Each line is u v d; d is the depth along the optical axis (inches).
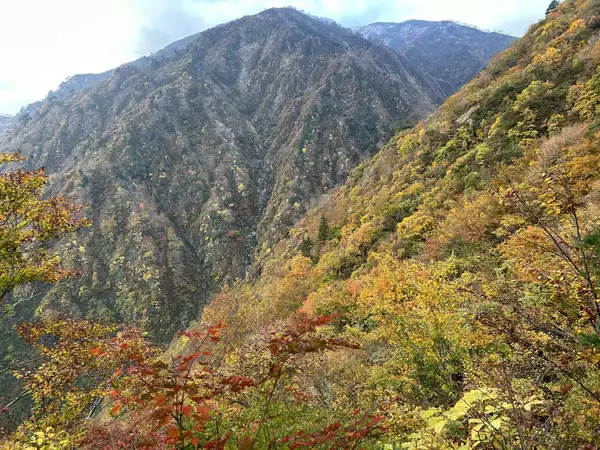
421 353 235.3
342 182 4926.2
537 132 981.2
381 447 120.6
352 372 330.3
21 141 6515.8
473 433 95.5
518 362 130.1
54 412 241.1
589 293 107.5
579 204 114.3
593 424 95.5
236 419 114.3
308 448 81.4
